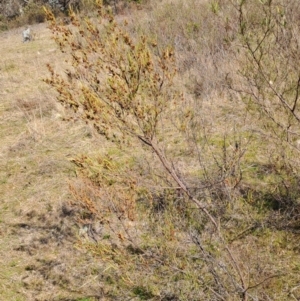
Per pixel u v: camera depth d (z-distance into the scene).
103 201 3.04
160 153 2.74
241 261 3.01
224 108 5.02
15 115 6.47
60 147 5.25
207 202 3.46
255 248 3.13
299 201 3.42
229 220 3.36
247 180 3.78
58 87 2.48
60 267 3.45
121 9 10.88
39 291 3.29
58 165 4.85
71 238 3.72
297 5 3.91
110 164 2.63
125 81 2.43
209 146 4.22
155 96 2.54
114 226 3.62
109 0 11.82
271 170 3.82
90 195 3.18
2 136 5.89
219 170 3.72
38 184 4.60
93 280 3.26
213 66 5.64
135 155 4.41
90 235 3.32
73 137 5.40
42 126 5.69
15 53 11.12
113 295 3.10
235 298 2.70
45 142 5.43
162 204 3.58
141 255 2.89
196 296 2.85
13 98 7.17
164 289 2.99
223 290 2.70
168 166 2.76
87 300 3.11
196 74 5.69
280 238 3.19
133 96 2.46
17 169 4.96
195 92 5.57
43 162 4.98
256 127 4.36
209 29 6.77
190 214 3.41
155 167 4.01
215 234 3.22
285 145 3.94
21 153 5.29
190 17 7.57
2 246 3.81
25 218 4.12
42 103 6.61
